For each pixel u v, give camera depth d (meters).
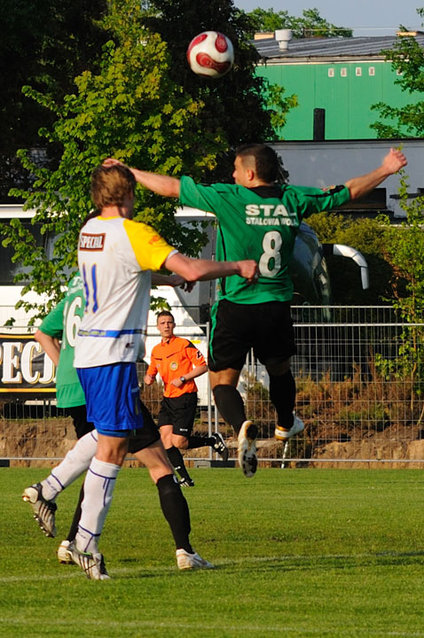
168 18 131.75
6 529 35.06
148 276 24.61
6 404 67.56
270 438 66.69
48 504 27.47
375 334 66.75
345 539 33.16
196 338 75.94
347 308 72.88
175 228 81.06
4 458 65.00
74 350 26.92
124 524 36.78
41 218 81.81
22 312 86.69
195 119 84.56
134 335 24.39
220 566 27.16
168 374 52.91
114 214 24.56
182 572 26.05
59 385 28.81
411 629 19.67
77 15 127.12
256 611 21.19
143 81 81.00
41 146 131.62
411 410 66.06
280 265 26.20
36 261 80.06
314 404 66.56
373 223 118.56
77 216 80.69
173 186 25.83
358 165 174.50
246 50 133.00
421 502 44.75
